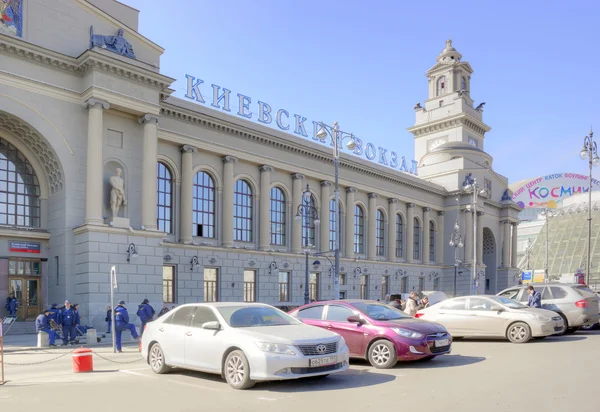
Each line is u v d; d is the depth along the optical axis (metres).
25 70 27.95
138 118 31.75
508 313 18.61
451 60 79.19
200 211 39.00
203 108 38.16
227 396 9.98
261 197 42.97
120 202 30.16
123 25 31.91
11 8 27.64
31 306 29.20
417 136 79.19
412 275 59.84
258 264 41.91
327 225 48.84
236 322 11.59
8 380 12.83
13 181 29.62
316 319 14.77
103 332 27.16
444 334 13.86
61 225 29.14
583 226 99.00
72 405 9.39
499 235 72.06
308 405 9.09
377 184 55.56
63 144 29.00
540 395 9.46
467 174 66.31
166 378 12.11
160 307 30.80
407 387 10.60
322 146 47.97
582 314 21.33
